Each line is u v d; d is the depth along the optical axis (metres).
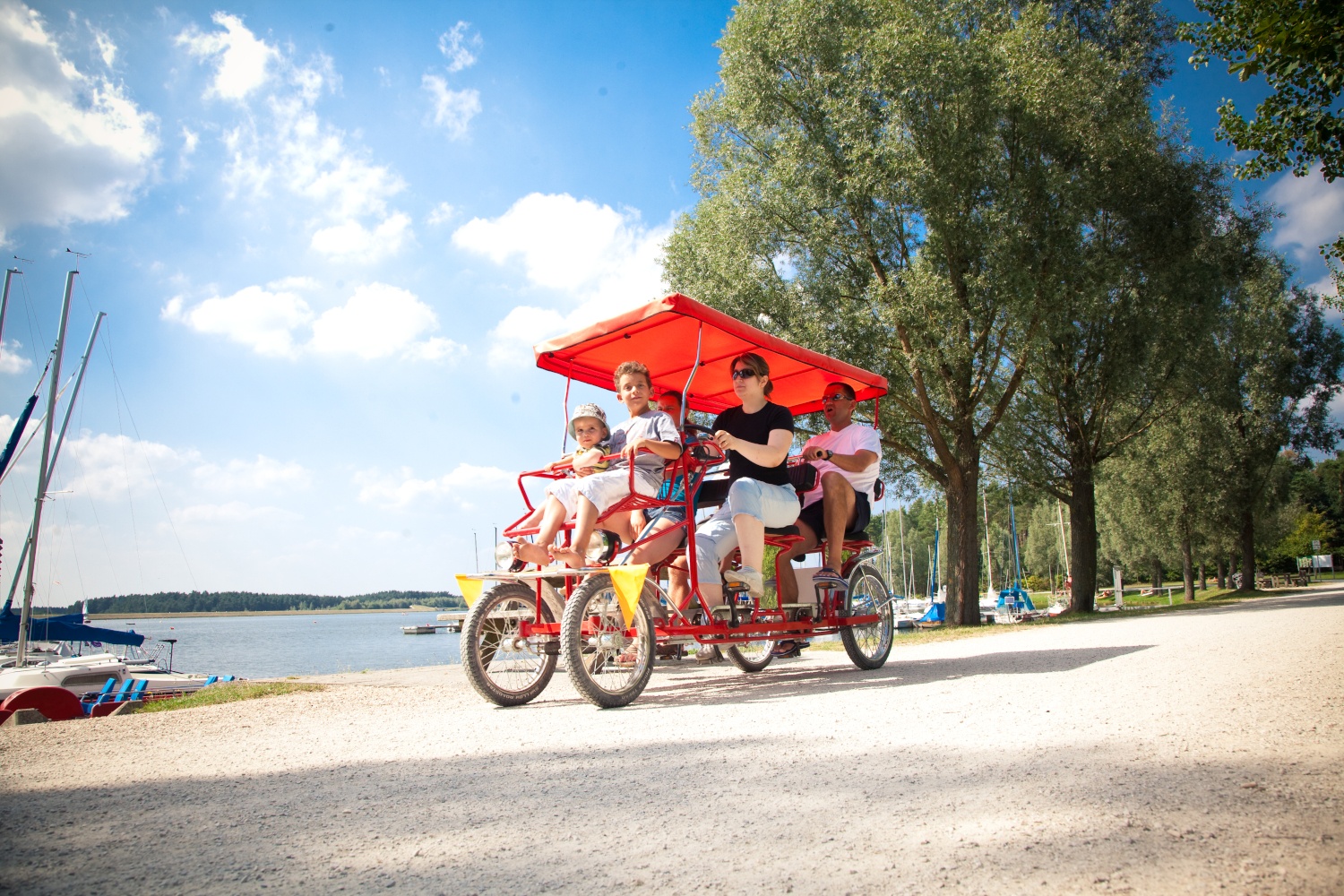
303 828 2.22
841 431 6.98
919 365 16.14
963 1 17.02
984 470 21.61
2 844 2.12
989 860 1.73
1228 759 2.54
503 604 5.20
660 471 5.41
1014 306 15.48
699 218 18.50
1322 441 32.31
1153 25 18.97
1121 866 1.65
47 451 23.23
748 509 5.31
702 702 4.74
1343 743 2.70
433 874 1.81
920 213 16.20
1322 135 6.86
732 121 17.78
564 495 5.26
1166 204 18.41
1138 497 35.69
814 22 16.25
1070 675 5.00
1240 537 34.53
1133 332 18.91
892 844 1.86
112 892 1.74
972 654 7.50
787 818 2.12
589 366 6.59
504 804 2.40
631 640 4.98
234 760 3.35
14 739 4.12
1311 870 1.59
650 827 2.09
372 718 4.63
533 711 4.69
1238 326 27.81
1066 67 16.39
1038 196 16.41
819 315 16.03
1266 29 6.52
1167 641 7.75
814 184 15.91
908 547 85.31
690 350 6.27
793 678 6.08
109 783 2.92
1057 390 20.61
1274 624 10.05
